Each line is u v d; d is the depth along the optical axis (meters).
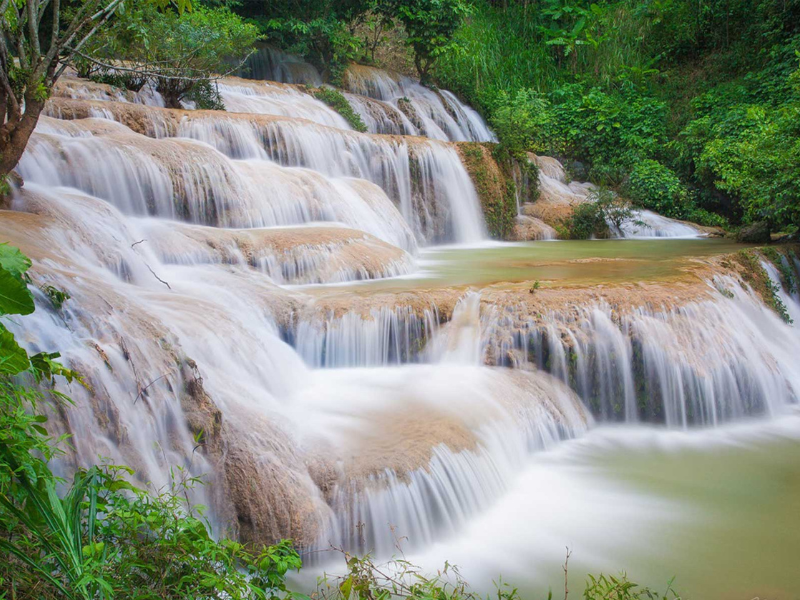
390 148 16.38
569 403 8.99
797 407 10.18
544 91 28.05
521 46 29.41
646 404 9.36
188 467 5.80
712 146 20.92
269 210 12.22
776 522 6.80
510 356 9.17
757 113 18.08
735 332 10.17
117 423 5.38
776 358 10.67
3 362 3.46
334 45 22.45
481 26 29.34
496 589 5.65
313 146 14.83
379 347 9.22
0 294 3.45
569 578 5.83
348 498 6.14
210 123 13.44
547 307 9.43
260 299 9.26
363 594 4.20
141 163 10.93
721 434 9.14
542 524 6.71
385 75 23.48
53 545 3.44
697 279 10.77
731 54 26.77
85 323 5.91
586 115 25.75
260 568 4.04
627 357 9.34
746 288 11.91
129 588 3.46
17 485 3.39
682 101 26.08
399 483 6.32
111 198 10.56
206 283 9.30
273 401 7.39
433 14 23.89
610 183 23.42
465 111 24.58
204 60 15.31
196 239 10.20
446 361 9.30
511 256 14.51
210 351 7.30
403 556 6.12
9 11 7.68
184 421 6.02
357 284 10.77
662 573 5.94
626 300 9.63
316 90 19.66
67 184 10.18
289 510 5.91
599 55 28.83
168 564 3.62
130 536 3.75
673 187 22.03
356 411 7.56
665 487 7.51
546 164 22.95
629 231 19.69
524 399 8.48
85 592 3.12
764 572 5.99
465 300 9.70
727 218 21.80
